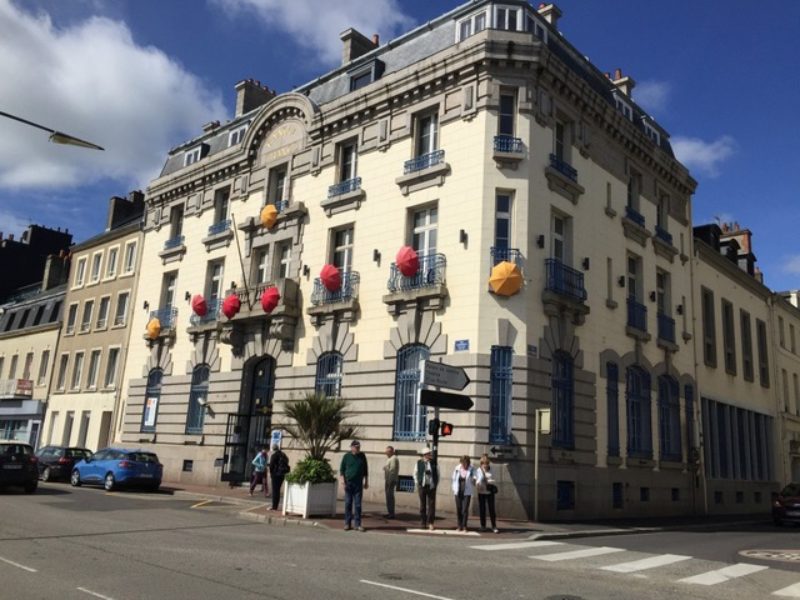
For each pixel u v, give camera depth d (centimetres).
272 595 730
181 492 2198
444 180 2031
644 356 2359
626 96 2581
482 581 865
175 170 3231
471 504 1755
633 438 2252
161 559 938
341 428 1716
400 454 1933
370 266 2173
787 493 2333
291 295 2359
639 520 2073
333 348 2203
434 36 2256
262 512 1628
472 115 2008
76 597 692
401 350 2025
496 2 2109
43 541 1066
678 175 2759
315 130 2467
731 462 2908
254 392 2514
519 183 1947
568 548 1262
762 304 3572
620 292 2291
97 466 2283
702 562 1145
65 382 3609
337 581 825
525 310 1870
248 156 2734
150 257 3184
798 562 1206
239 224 2673
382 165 2225
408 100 2198
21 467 1995
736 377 3094
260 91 3203
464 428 1805
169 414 2783
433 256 2000
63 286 4059
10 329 4369
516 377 1823
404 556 1059
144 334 2977
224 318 2611
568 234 2100
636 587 877
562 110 2136
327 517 1558
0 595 687
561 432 1947
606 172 2330
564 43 2286
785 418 3541
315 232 2388
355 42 2656
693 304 2783
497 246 1930
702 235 3212
